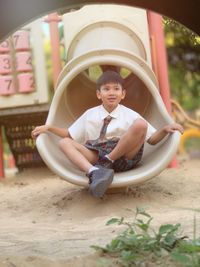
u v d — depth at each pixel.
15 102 6.21
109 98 4.34
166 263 2.50
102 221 3.76
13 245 3.08
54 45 6.00
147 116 4.81
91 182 3.94
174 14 2.51
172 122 4.38
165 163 4.11
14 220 4.04
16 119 6.50
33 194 4.93
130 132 4.15
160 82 5.80
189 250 2.49
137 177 4.10
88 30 5.30
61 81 4.57
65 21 5.49
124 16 5.43
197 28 2.50
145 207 4.07
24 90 6.16
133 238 2.73
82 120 4.44
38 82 6.20
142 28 5.45
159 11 2.53
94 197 4.31
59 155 4.42
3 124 6.59
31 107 6.23
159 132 4.27
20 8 2.54
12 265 2.53
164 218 3.61
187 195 4.43
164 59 5.79
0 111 6.27
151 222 3.50
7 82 6.19
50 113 4.52
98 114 4.39
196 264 2.40
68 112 4.88
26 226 3.76
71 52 5.32
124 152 4.21
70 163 4.43
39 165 6.67
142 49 5.30
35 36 6.16
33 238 3.30
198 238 2.81
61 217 4.05
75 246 2.98
